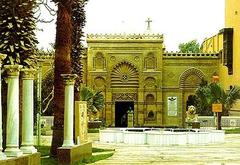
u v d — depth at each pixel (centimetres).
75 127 1750
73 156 1602
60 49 1738
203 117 4159
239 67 4169
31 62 1420
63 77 1617
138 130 2969
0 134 1091
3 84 1402
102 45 4575
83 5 2145
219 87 3791
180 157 1916
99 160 1789
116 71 4591
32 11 1436
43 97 3953
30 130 1311
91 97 3922
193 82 4675
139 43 4594
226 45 4378
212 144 2592
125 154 2027
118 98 4578
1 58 1082
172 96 4647
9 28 1376
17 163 1159
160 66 4588
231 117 4141
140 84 4581
